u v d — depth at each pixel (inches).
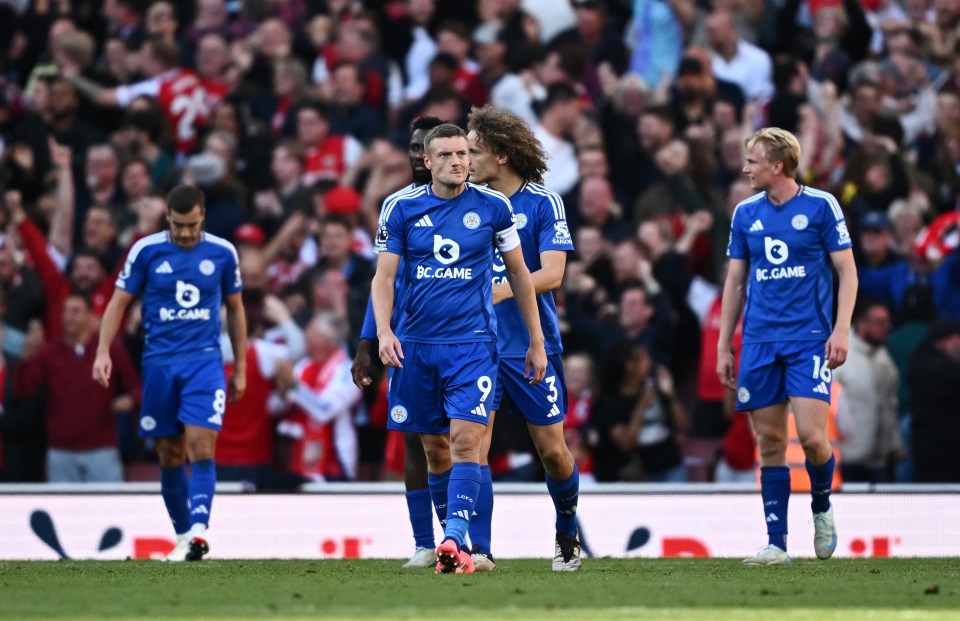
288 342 1480.1
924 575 874.1
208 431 1079.0
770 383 965.2
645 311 1507.1
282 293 1546.5
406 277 858.8
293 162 1775.3
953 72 1937.7
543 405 904.9
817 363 950.4
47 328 1568.7
